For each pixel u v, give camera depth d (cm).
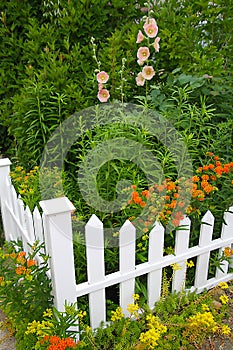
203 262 231
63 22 305
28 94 262
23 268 173
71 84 266
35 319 187
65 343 158
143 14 338
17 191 259
